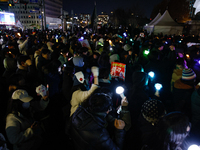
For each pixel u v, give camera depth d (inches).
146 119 66.9
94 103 65.8
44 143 115.8
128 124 81.4
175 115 54.0
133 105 102.9
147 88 113.7
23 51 284.5
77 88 105.5
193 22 863.1
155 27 826.2
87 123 63.2
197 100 89.0
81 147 67.1
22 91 82.7
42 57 155.4
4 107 138.9
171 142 53.1
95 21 690.8
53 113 145.7
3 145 64.5
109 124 86.5
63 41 390.0
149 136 63.2
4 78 150.7
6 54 211.9
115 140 74.8
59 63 146.4
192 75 107.5
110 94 83.2
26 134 79.4
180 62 155.7
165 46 306.0
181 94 110.5
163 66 183.8
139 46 375.9
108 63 154.8
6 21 2090.3
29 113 88.2
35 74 157.2
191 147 51.4
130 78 170.2
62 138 125.6
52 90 146.1
